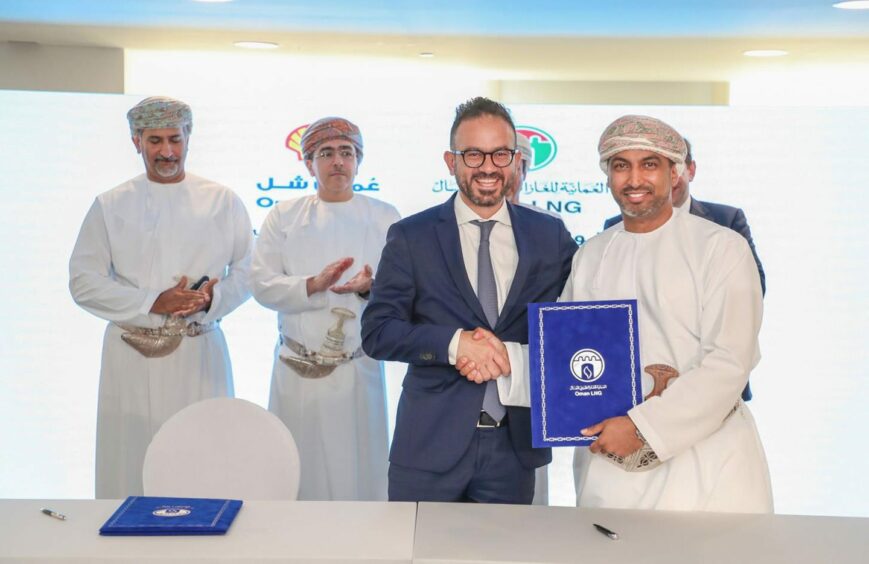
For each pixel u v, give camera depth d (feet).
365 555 8.58
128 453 16.57
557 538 9.02
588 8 15.21
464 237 11.83
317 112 17.38
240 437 11.60
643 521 9.49
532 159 17.71
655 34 17.30
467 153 11.27
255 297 16.62
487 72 21.77
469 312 11.53
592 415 10.10
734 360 10.09
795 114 17.76
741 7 15.08
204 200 16.89
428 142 17.53
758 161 17.80
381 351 11.46
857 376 18.08
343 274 16.78
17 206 17.25
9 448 17.52
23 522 9.37
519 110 17.66
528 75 22.22
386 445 16.96
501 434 11.44
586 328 10.10
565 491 17.51
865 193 17.84
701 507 10.22
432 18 16.07
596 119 17.70
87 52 19.48
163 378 16.43
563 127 17.70
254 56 19.81
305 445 16.71
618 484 10.43
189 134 16.92
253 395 17.60
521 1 14.74
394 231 11.88
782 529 9.29
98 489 16.76
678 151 10.46
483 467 11.46
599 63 20.42
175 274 16.60
